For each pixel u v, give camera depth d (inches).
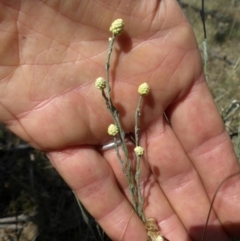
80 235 9.2
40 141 7.4
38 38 6.8
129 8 6.8
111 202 7.7
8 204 9.9
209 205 7.8
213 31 14.5
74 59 7.0
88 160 7.6
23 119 7.3
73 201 9.9
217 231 7.8
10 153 10.8
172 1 7.0
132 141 7.7
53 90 7.1
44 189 10.2
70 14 6.7
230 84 11.8
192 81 7.4
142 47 7.1
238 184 7.7
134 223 7.7
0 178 10.3
